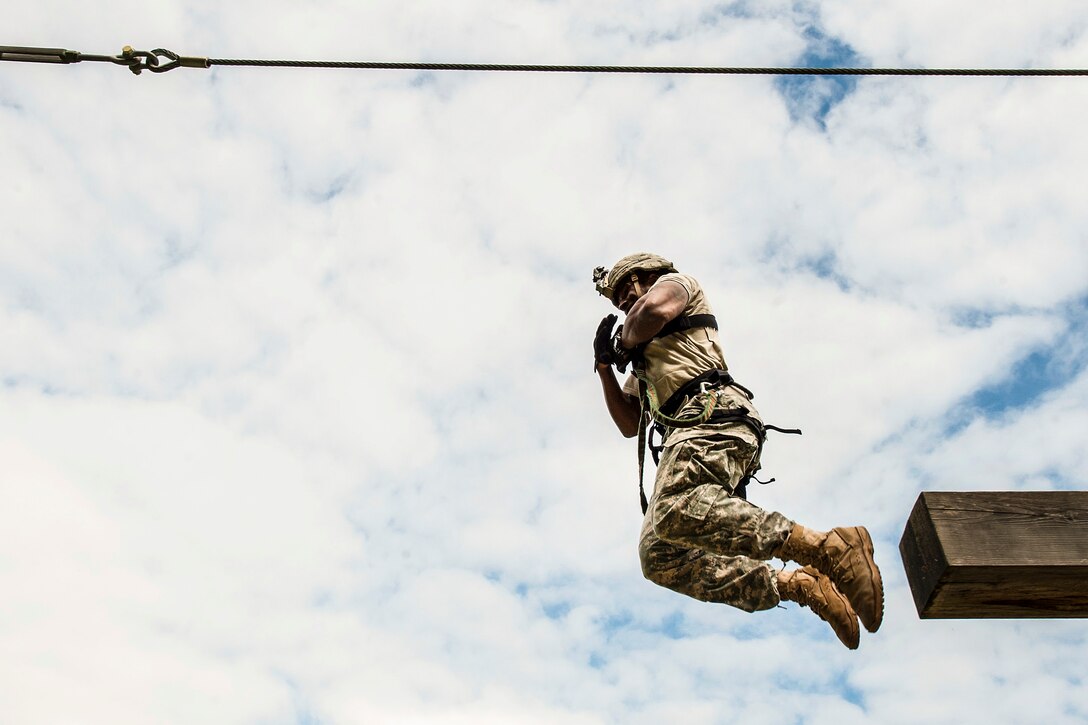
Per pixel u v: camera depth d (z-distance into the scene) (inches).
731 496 199.8
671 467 202.2
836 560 189.3
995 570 149.8
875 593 186.5
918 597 160.9
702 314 218.1
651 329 211.3
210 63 224.5
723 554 195.8
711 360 213.6
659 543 207.0
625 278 229.8
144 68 224.8
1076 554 150.3
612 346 226.5
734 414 205.3
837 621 194.5
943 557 150.6
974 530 152.9
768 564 203.3
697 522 196.5
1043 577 151.5
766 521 193.8
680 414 207.5
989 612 161.0
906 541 162.4
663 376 212.1
